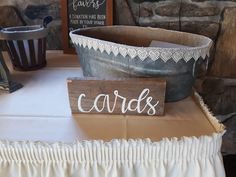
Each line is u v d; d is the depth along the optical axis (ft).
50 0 3.86
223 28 3.81
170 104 2.68
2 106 2.60
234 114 4.30
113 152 2.04
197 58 2.54
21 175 2.16
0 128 2.28
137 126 2.31
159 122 2.37
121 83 2.35
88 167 2.10
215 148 2.10
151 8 3.80
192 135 2.18
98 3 3.64
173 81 2.57
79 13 3.73
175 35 3.10
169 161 2.09
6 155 2.12
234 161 4.54
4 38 3.20
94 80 2.36
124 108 2.43
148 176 2.12
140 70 2.52
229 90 4.14
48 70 3.41
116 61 2.58
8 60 3.72
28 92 2.87
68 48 3.87
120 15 3.84
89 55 2.76
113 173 2.10
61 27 3.96
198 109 2.59
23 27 3.46
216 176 2.15
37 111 2.52
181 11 3.79
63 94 2.82
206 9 3.76
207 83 4.11
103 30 3.26
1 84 2.88
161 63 2.45
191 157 2.08
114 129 2.27
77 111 2.48
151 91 2.36
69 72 3.33
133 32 3.30
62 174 2.12
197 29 3.85
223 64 3.99
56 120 2.39
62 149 2.04
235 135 4.42
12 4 3.90
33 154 2.09
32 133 2.21
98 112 2.47
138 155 2.06
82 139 2.13
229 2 3.71
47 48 4.08
